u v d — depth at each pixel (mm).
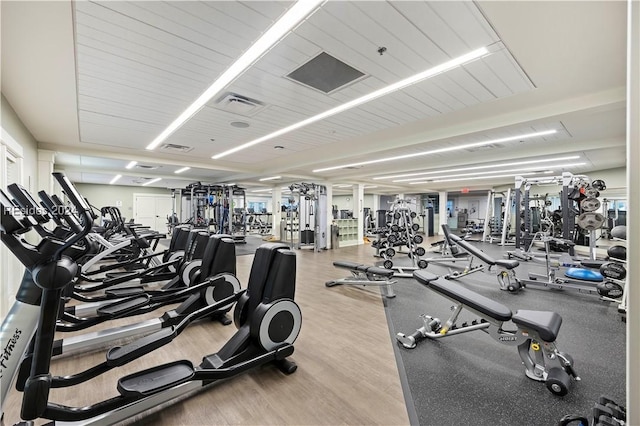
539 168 7375
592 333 2807
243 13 1824
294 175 8781
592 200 4777
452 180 10211
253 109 3455
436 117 3756
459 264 6539
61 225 1652
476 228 13938
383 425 1594
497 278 4789
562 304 3689
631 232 715
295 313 2205
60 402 1729
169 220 11070
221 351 2018
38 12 1776
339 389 1898
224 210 9758
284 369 2070
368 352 2393
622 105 2977
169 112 3557
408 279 5047
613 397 1840
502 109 3475
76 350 2361
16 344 1287
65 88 2852
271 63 2428
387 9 1789
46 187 5047
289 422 1609
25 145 4059
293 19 1888
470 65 2449
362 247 9609
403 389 1908
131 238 3947
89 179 9648
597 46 2164
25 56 2268
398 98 3129
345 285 4562
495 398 1828
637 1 712
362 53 2273
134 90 2924
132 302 2754
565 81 2736
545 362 2012
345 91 2961
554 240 5262
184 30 1990
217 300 2928
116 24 1911
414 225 7324
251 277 2289
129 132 4422
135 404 1546
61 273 1226
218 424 1589
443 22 1908
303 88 2887
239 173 8750
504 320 2104
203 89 2924
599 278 4078
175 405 1725
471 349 2457
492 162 6328
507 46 2178
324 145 5332
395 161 6527
